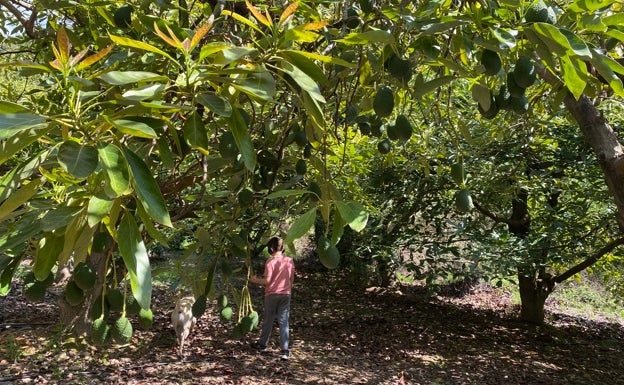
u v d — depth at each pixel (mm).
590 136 2004
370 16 1924
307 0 1764
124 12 1854
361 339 8234
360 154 5582
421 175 7242
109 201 1114
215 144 2035
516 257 7188
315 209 1277
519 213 8117
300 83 1319
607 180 1992
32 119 994
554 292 13547
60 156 1029
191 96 1253
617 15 1396
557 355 8102
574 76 1386
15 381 5562
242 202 2049
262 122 2109
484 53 1564
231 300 8711
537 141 6703
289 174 2451
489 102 1647
